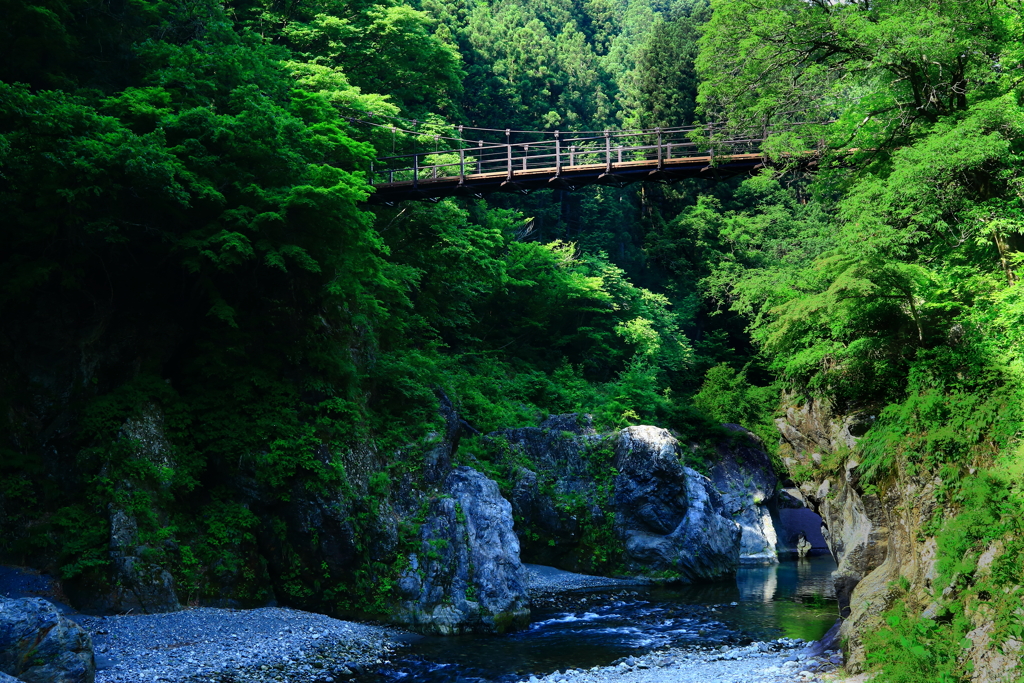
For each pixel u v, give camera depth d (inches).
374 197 1190.3
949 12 721.0
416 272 1167.6
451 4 2493.8
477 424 1197.1
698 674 575.5
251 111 799.7
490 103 2273.6
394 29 1392.7
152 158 708.0
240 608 770.2
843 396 727.1
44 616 447.2
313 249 857.5
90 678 464.4
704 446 1441.9
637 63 3002.0
